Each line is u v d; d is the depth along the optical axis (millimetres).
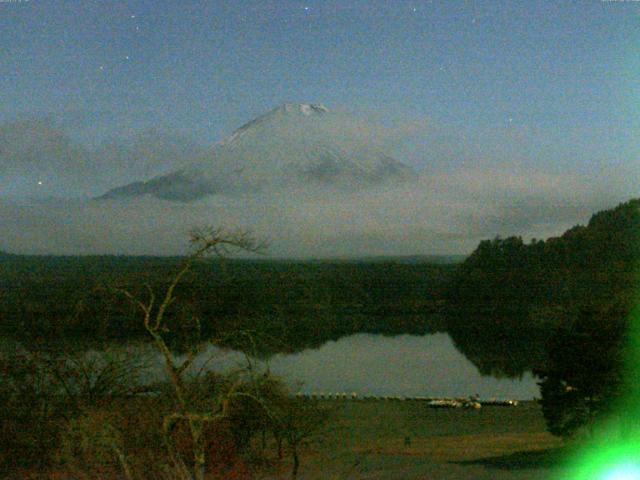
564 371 26156
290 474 20359
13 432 17469
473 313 101250
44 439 17250
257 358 12031
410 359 75438
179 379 10453
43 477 14711
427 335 91875
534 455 25922
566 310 90688
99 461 12977
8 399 18688
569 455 24797
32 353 19969
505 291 104625
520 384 61875
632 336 24969
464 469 22453
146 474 12398
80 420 13781
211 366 13039
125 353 18469
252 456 20719
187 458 11742
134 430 12758
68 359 19406
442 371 68438
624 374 24578
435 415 44500
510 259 109062
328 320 90062
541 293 99875
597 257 104000
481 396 54938
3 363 19438
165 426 10484
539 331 86625
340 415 40969
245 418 18906
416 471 22156
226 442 17781
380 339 88750
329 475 20984
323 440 30344
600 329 25562
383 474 21516
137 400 16875
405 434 37062
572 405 26359
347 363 71125
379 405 48281
